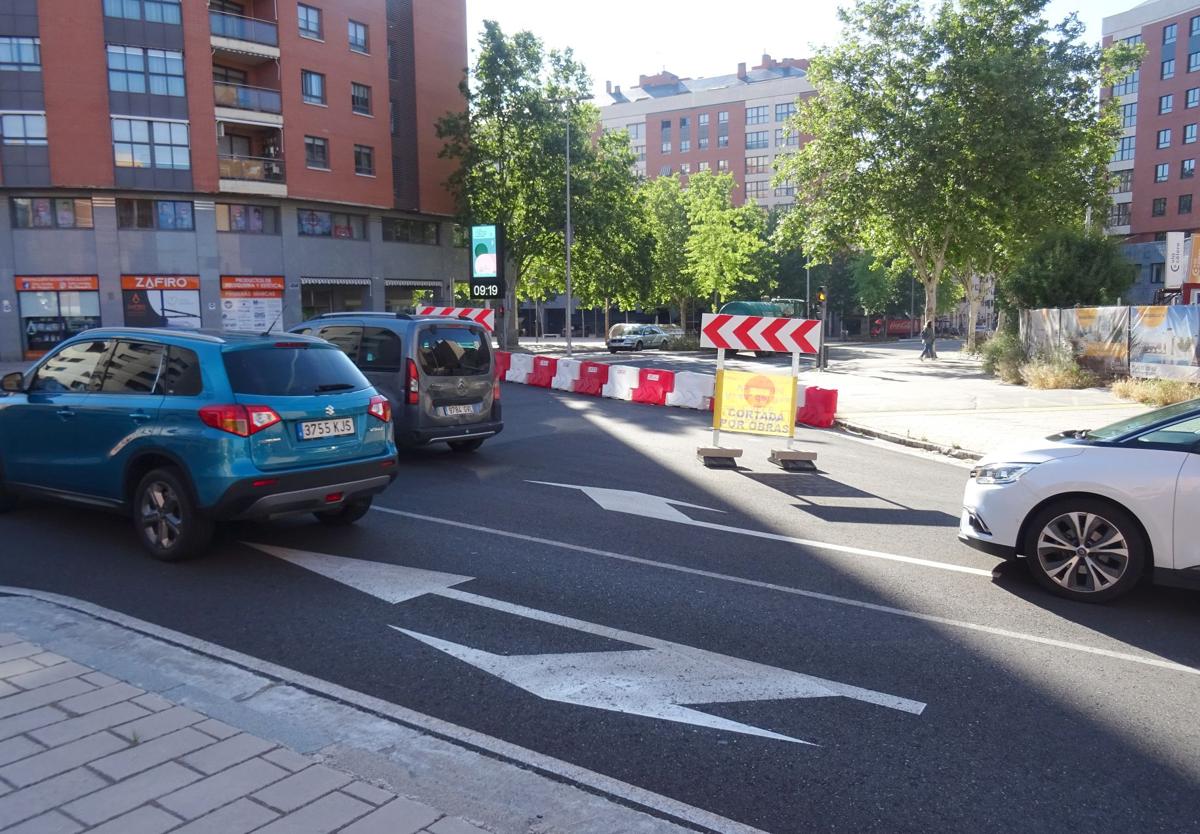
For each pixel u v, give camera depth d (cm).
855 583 613
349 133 4028
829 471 1091
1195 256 2434
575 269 4853
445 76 4556
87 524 738
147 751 328
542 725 386
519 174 4400
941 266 3853
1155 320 2031
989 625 531
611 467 1083
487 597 564
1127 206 8000
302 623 510
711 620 529
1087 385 2156
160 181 3488
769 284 7044
